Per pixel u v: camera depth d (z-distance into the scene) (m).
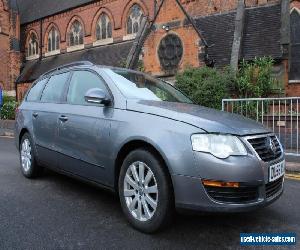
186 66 18.86
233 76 16.20
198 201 3.61
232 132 3.75
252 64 17.42
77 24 35.94
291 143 8.95
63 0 38.41
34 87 6.76
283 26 19.62
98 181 4.68
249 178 3.62
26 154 6.43
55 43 38.16
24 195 5.39
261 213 4.79
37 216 4.50
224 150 3.63
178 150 3.70
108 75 4.91
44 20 38.78
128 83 4.91
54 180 6.29
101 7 33.44
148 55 22.25
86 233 4.00
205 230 4.13
